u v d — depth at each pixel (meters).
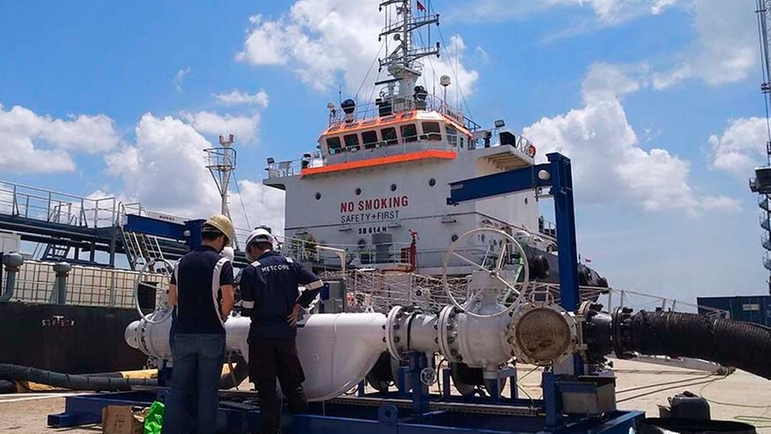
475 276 5.88
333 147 25.67
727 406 9.51
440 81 26.73
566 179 6.19
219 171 25.23
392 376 7.27
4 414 8.55
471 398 6.75
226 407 6.51
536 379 13.68
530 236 9.95
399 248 22.91
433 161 23.48
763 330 4.93
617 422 5.59
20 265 12.70
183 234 8.47
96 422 7.34
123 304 15.43
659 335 5.16
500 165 24.47
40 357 12.57
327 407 6.79
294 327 5.96
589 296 10.28
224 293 5.71
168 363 7.71
